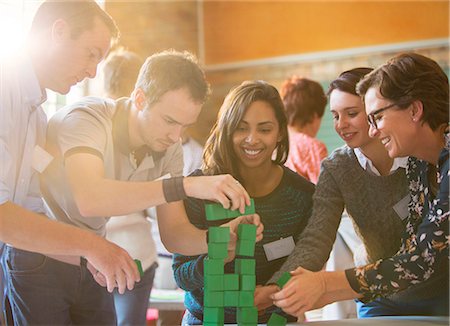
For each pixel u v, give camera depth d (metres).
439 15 6.05
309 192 2.08
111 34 1.87
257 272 2.04
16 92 1.78
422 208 1.83
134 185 1.69
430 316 1.93
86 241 1.72
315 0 6.38
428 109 1.68
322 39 6.38
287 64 6.46
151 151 1.99
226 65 6.59
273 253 2.03
